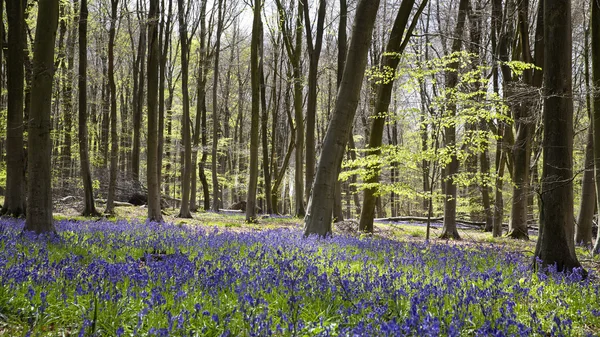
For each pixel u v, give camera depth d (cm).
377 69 1662
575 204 3125
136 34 3634
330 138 1319
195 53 3959
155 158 1966
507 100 1413
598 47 1276
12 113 1684
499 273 747
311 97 2458
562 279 786
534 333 483
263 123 3225
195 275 601
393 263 830
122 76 4062
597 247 1426
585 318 598
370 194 1706
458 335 420
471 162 2541
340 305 503
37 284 548
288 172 4741
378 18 2888
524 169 1947
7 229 1092
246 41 4366
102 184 3397
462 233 2325
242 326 438
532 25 2312
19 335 429
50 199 1090
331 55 3566
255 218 2277
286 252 872
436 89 1567
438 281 662
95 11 2634
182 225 1741
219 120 4531
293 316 446
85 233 1155
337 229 1816
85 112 2150
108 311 455
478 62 1911
